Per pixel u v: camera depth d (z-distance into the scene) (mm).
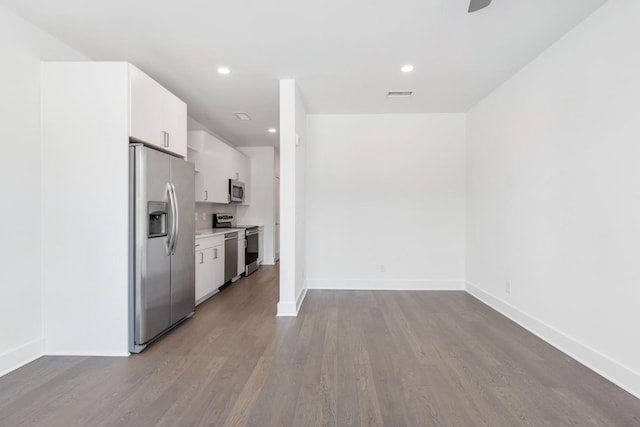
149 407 1750
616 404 1784
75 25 2314
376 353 2428
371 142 4480
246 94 3660
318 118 4500
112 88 2389
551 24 2309
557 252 2559
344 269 4520
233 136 5719
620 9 1982
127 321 2414
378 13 2164
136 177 2445
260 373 2125
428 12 2150
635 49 1894
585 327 2270
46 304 2387
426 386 1966
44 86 2381
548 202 2666
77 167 2389
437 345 2578
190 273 3219
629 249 1937
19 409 1729
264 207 6578
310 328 2965
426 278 4469
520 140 3066
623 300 1977
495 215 3557
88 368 2193
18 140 2211
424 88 3506
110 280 2402
